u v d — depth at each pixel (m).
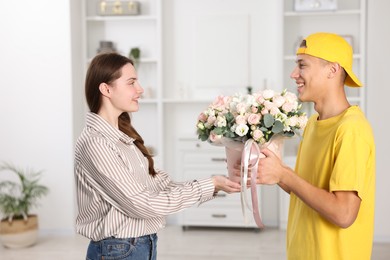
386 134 5.34
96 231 2.08
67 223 5.68
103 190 2.05
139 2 6.04
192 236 5.53
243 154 1.90
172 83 6.16
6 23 5.62
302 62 1.96
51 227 5.70
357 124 1.84
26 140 5.68
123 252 2.05
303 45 1.96
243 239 5.37
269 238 5.39
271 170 1.89
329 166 1.90
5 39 5.64
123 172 2.00
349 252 1.89
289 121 1.92
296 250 2.02
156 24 6.07
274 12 5.95
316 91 1.96
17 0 5.60
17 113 5.67
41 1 5.58
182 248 5.05
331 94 1.95
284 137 1.99
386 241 5.34
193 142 5.70
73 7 5.71
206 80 6.10
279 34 5.62
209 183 2.10
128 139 2.17
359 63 5.75
